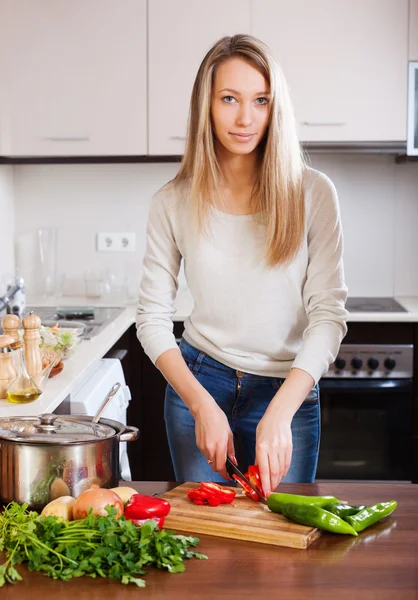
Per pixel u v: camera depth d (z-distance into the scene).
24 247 4.05
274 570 1.20
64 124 3.61
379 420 3.50
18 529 1.24
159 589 1.15
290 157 1.82
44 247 3.98
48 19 3.56
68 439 1.41
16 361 2.00
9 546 1.24
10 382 2.04
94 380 2.59
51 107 3.60
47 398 2.03
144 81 3.58
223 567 1.22
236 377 2.00
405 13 3.53
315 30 3.54
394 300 3.91
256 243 1.90
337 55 3.55
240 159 1.88
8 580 1.17
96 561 1.18
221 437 1.62
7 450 1.41
